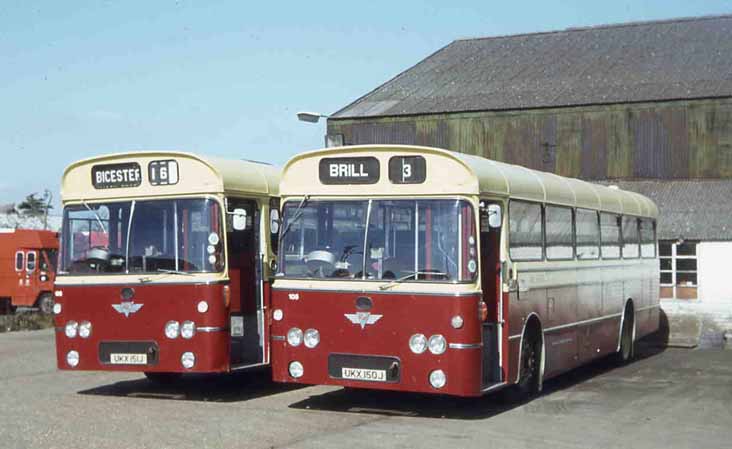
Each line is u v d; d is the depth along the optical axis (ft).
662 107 100.89
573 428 38.65
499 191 42.14
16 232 127.03
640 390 51.26
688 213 90.74
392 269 40.14
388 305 39.99
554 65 118.93
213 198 44.73
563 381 55.57
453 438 35.94
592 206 57.11
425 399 46.60
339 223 41.34
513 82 115.65
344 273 40.91
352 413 41.96
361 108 117.50
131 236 45.85
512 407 44.42
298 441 34.88
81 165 47.24
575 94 107.14
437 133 111.45
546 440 35.91
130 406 43.34
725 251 86.38
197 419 39.45
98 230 46.65
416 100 116.26
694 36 119.14
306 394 48.21
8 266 126.93
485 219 40.73
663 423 40.16
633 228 67.31
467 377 38.78
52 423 38.04
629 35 124.77
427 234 39.75
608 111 103.19
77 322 46.52
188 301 44.32
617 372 60.49
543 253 48.08
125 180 46.26
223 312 44.34
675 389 51.75
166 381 53.31
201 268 44.37
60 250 47.37
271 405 44.21
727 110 98.07
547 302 48.39
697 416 42.16
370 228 40.75
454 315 38.86
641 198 71.05
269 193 48.78
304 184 42.19
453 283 39.01
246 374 56.75
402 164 40.37
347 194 41.29
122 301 45.55
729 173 97.96
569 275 52.13
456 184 39.55
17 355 67.82
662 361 68.03
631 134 102.17
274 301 42.32
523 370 45.32
